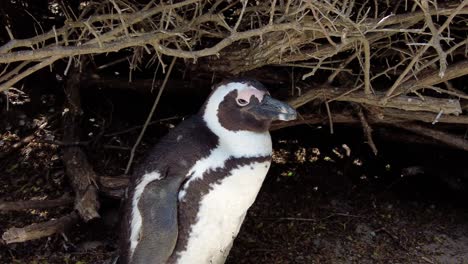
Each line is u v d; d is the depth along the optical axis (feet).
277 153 6.95
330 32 4.85
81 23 4.99
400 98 5.33
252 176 4.86
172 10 5.07
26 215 6.18
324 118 6.12
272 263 5.91
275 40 5.24
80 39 5.03
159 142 5.02
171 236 4.74
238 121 4.84
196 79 6.30
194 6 5.55
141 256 4.76
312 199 6.54
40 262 5.82
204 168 4.82
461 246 6.16
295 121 6.17
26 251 5.91
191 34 5.74
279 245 6.08
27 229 5.65
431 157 6.71
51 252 5.90
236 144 4.85
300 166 6.84
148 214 4.75
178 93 6.81
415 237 6.24
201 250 4.96
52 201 6.08
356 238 6.20
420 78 5.44
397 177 6.81
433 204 6.58
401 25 5.17
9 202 5.99
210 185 4.83
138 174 5.01
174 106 7.02
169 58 6.35
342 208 6.48
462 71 5.28
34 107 7.06
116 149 6.61
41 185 6.42
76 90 6.61
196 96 6.84
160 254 4.75
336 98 5.63
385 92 5.43
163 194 4.77
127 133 6.81
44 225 5.74
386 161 6.91
